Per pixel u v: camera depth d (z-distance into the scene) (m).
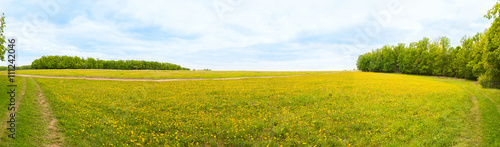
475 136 12.31
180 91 27.38
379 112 17.20
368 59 119.88
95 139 11.75
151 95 24.33
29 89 25.12
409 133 12.68
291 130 13.18
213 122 14.73
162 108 18.50
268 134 12.59
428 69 79.62
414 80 49.94
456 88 33.62
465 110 17.97
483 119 15.33
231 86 32.69
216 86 32.66
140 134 12.59
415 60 85.88
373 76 63.19
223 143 11.70
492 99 23.64
